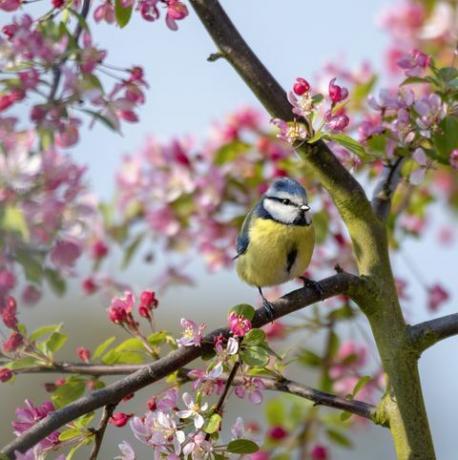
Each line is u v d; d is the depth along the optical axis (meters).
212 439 7.30
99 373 8.06
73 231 6.53
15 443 6.91
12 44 6.78
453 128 8.67
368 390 11.30
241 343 7.30
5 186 6.27
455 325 7.94
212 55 8.32
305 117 7.94
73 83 6.70
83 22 6.96
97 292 12.52
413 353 7.93
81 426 7.53
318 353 12.02
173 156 12.45
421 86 11.47
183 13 8.02
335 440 10.53
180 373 8.16
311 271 12.45
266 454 10.30
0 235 6.17
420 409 7.83
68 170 6.43
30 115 6.70
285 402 10.59
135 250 12.38
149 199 12.47
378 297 8.16
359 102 11.19
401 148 8.87
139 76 7.37
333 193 8.46
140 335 8.34
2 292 6.39
